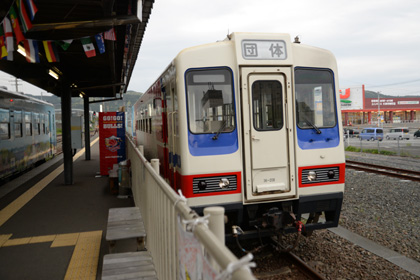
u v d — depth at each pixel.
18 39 5.05
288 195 5.53
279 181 5.53
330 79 5.92
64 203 8.62
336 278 4.84
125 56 10.23
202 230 1.87
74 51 8.68
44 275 4.58
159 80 7.78
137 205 7.28
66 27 5.16
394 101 74.25
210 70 5.39
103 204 8.46
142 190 6.02
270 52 5.48
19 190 10.55
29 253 5.34
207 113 5.36
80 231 6.39
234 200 5.37
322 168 5.75
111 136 12.65
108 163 12.67
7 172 11.73
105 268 3.83
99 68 11.14
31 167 16.05
